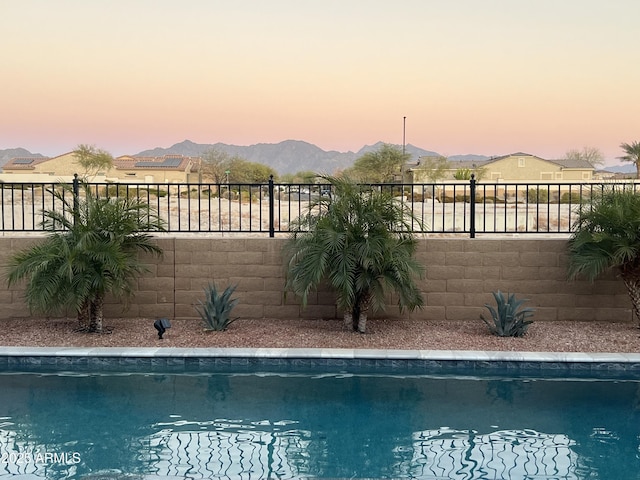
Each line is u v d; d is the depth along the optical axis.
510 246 8.02
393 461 4.27
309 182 9.02
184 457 4.32
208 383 6.08
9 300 8.09
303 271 7.14
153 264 8.13
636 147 45.00
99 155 56.53
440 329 7.66
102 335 7.34
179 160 70.56
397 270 7.05
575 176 59.78
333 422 5.05
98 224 7.41
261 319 8.17
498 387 5.96
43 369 6.48
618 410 5.32
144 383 6.07
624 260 7.31
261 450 4.46
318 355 6.45
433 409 5.36
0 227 13.02
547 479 4.00
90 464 4.20
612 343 6.95
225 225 13.56
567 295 8.03
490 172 59.09
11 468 4.12
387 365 6.42
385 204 7.37
